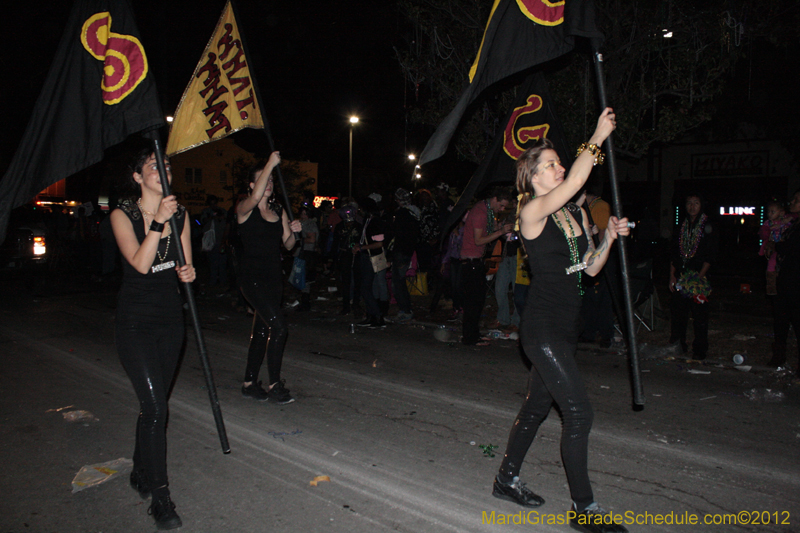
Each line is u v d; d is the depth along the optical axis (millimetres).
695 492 3576
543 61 3635
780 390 5652
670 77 10023
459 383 5934
